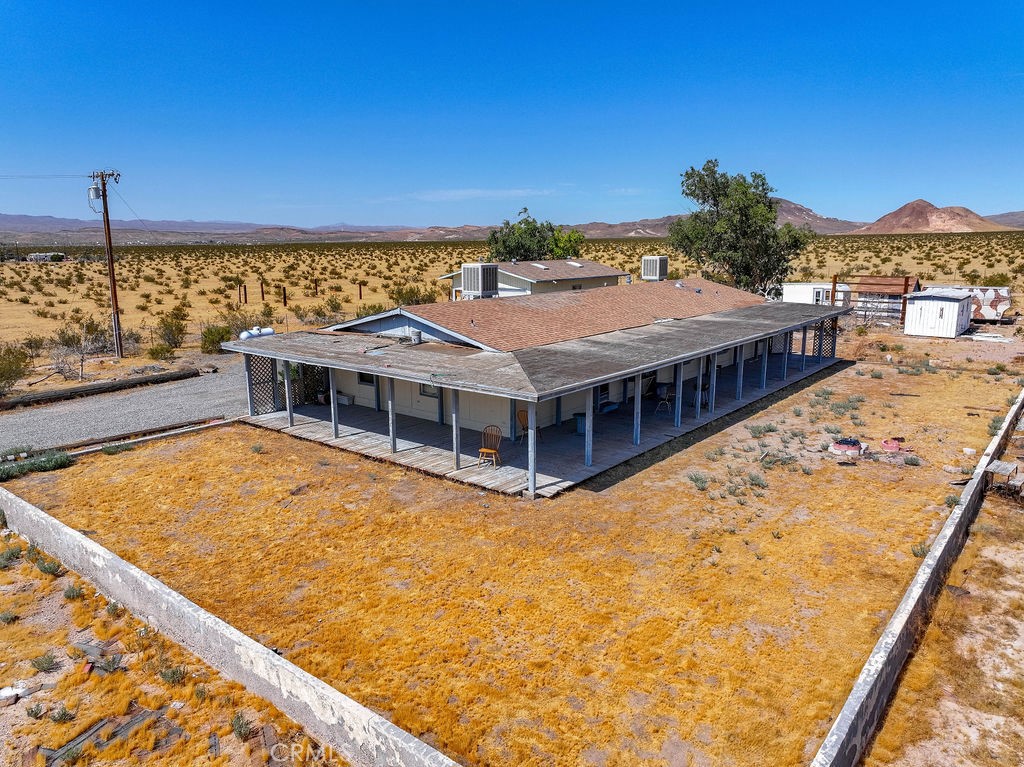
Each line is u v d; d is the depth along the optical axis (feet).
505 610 30.07
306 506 42.60
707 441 55.01
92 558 32.65
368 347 59.36
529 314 67.41
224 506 42.93
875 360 91.35
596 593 31.32
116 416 65.26
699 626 28.48
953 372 81.46
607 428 58.13
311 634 28.55
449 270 252.21
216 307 153.79
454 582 32.65
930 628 27.63
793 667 25.63
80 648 27.86
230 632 25.75
